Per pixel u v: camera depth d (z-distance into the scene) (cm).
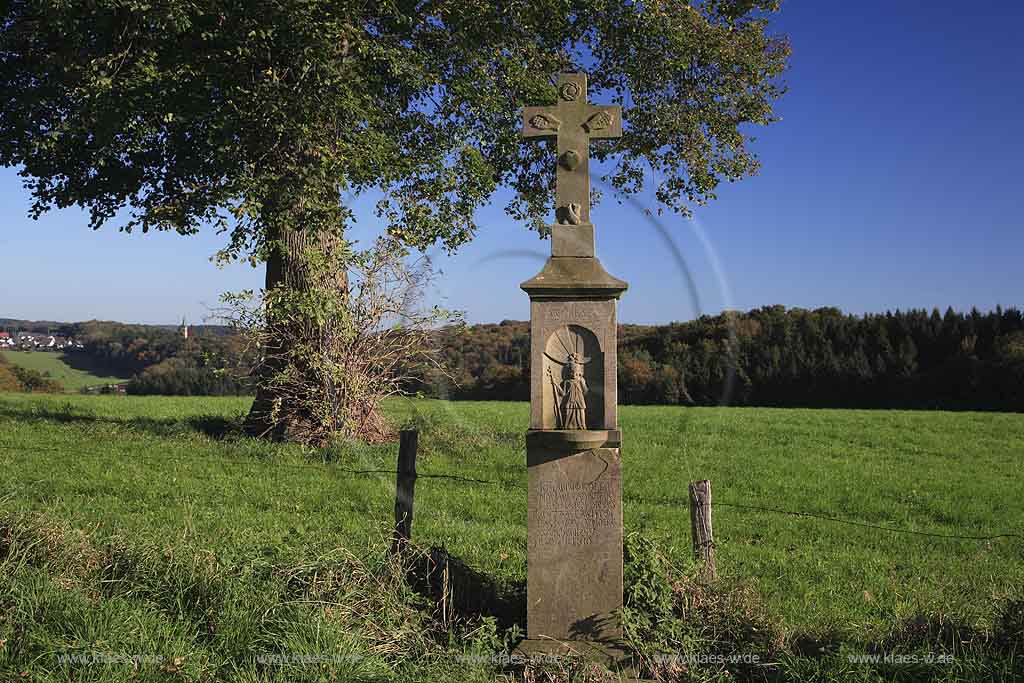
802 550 852
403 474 589
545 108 504
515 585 586
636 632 467
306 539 627
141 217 1358
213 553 543
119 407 2355
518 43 1564
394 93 1482
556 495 483
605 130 500
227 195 1288
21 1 1412
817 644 480
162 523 816
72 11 1192
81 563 534
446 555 568
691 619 488
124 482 1044
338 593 488
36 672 402
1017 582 709
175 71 1234
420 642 457
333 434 1417
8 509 626
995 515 1121
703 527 571
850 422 2570
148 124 1286
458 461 1338
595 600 480
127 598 484
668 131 1781
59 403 2409
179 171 1415
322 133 1323
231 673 414
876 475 1441
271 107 1257
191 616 467
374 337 1466
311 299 1390
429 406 1809
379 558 543
